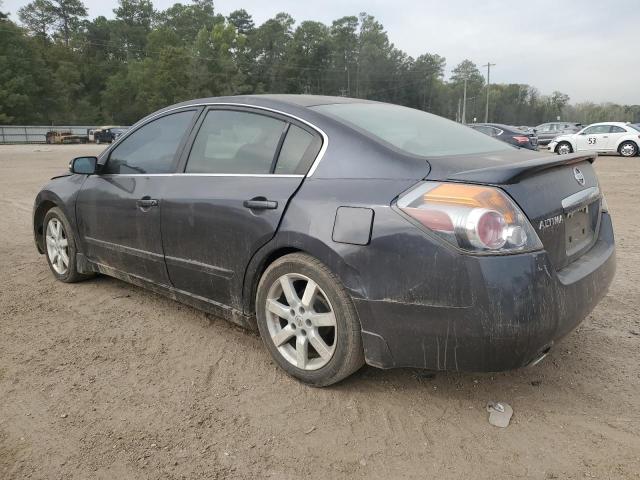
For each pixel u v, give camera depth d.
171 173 3.73
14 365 3.34
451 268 2.40
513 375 3.18
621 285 4.81
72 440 2.60
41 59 76.19
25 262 5.68
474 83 119.94
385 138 2.94
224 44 94.31
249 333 3.79
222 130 3.56
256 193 3.13
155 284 3.95
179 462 2.44
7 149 38.56
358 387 3.05
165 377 3.20
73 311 4.21
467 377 3.16
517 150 3.36
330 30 113.25
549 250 2.62
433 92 116.50
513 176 2.48
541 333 2.43
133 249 4.00
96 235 4.36
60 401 2.93
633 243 6.49
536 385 3.07
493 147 3.33
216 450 2.53
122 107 88.81
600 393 2.99
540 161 2.69
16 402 2.93
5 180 14.38
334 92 112.25
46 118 76.94
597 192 3.26
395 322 2.59
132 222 3.94
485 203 2.39
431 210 2.47
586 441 2.57
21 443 2.58
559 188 2.81
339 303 2.78
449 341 2.47
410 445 2.55
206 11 120.94
